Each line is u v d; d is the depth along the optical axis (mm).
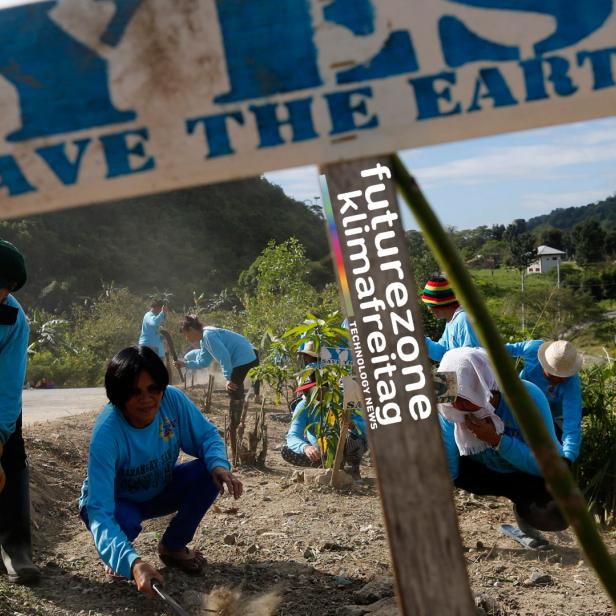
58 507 5484
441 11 1437
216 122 1469
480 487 4746
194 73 1459
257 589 4207
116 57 1458
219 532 5074
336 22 1446
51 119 1470
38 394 13625
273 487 6184
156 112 1467
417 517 1583
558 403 5059
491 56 1438
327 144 1464
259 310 13922
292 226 80000
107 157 1477
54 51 1459
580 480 5488
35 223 60219
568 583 4297
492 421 4387
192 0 1446
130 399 3939
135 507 4270
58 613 3814
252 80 1459
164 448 4195
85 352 23172
